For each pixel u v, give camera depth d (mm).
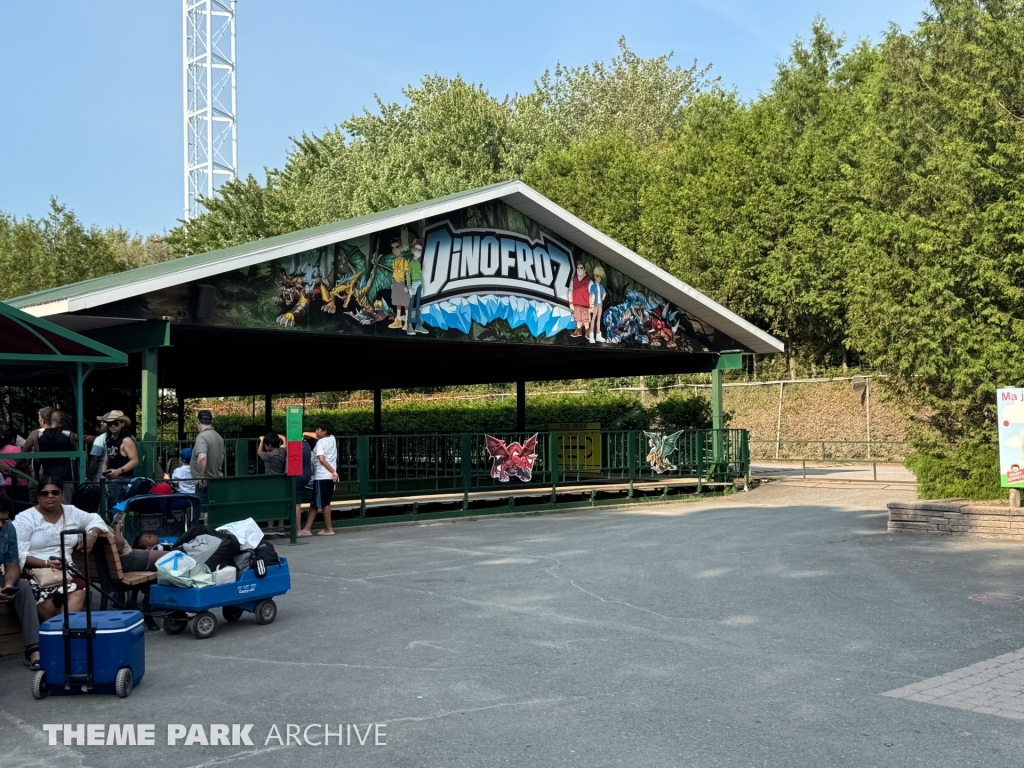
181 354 22969
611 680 6637
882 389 17766
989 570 11016
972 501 14734
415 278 18312
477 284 19281
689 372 24234
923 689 6352
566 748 5285
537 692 6371
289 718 5914
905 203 16078
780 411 35875
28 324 10312
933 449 16328
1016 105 15266
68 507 8023
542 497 20266
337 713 5996
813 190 35031
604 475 21281
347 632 8289
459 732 5582
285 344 20625
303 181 60469
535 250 20266
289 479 14508
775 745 5285
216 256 16875
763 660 7141
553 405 31938
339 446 18578
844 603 9258
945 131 16234
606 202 47156
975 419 15758
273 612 8773
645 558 12383
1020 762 5000
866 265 21422
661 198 42875
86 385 26703
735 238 36906
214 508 13578
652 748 5262
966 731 5492
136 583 8258
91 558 8406
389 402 44406
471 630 8273
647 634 8031
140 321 15227
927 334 15016
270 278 16281
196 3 72562
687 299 22547
